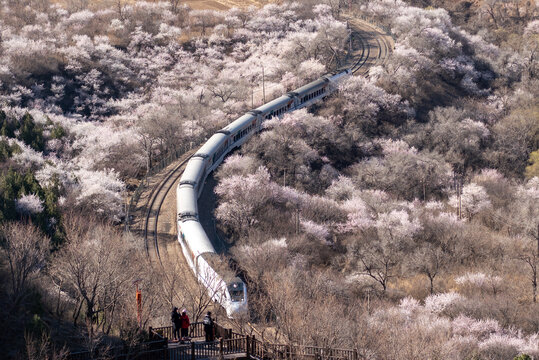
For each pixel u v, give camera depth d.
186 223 111.94
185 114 189.50
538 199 156.88
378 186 166.62
